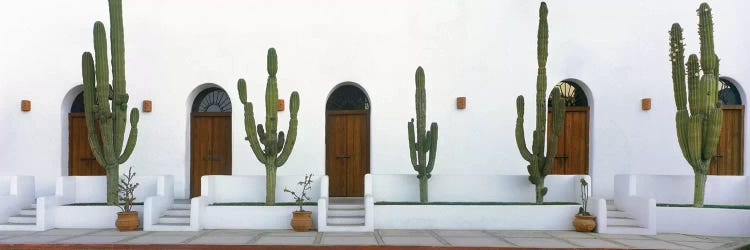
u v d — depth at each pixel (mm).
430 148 8773
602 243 7133
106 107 8305
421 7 10211
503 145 10102
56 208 8398
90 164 10812
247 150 10273
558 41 10117
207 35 10359
